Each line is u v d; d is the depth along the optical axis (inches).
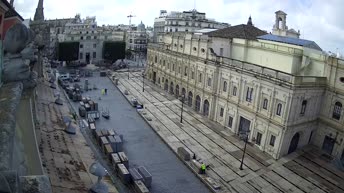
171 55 3540.8
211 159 2055.9
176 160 2054.6
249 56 2642.7
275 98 2089.1
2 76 414.6
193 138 2380.7
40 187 264.4
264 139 2174.0
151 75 4222.4
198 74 2987.2
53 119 2036.2
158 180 1802.4
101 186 1195.3
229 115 2564.0
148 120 2723.9
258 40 2664.9
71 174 1288.1
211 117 2775.6
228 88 2556.6
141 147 2220.7
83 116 2691.9
